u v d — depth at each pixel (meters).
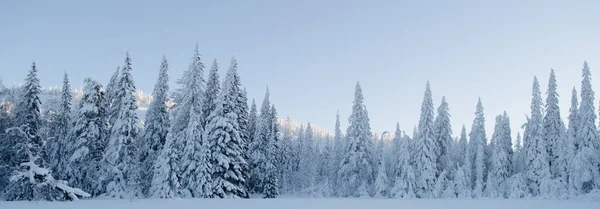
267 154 53.84
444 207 25.47
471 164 59.81
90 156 36.59
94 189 35.97
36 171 25.61
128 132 36.28
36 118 36.47
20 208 20.33
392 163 62.78
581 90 49.69
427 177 50.75
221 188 38.78
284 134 66.81
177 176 34.94
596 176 45.72
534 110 53.16
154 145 40.16
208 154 38.28
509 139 58.41
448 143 57.25
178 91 44.44
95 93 37.50
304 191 62.22
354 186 53.44
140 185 37.22
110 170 34.84
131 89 37.91
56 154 38.44
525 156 54.91
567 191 45.84
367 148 55.88
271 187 51.62
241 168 42.47
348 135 57.69
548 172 48.91
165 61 42.47
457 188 51.00
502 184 53.06
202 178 37.50
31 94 36.28
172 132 38.91
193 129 38.28
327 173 71.00
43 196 25.41
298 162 75.88
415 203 28.19
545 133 53.59
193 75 42.16
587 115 48.50
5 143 35.12
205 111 45.22
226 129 40.75
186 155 38.22
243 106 48.84
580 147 48.09
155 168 34.91
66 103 40.00
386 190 51.81
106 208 20.56
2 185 33.97
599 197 39.91
